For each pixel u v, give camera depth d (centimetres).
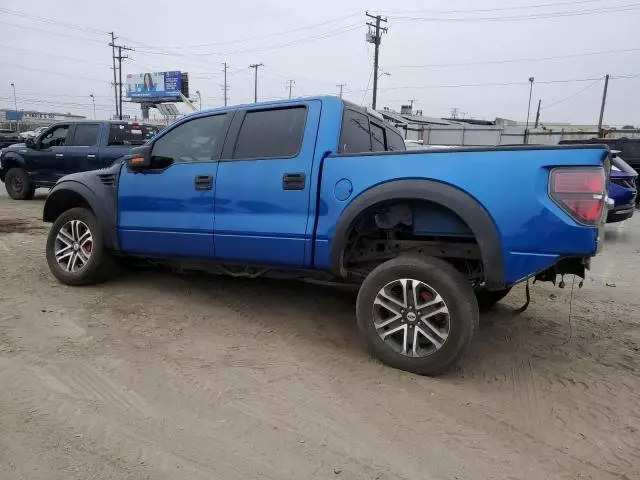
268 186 393
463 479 239
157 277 555
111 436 262
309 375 336
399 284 343
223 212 416
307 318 447
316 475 238
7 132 3247
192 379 324
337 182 364
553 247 301
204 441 260
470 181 320
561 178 300
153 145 473
